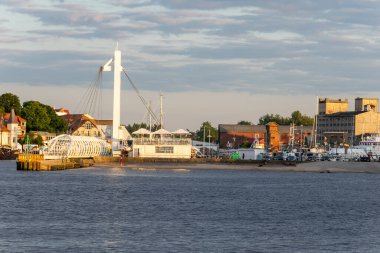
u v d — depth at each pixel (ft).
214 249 251.19
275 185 570.87
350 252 250.57
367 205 411.13
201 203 402.72
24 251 242.17
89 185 522.47
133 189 494.18
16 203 382.22
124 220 319.27
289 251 250.78
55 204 380.99
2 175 636.07
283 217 343.26
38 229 286.66
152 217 332.19
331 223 323.16
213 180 623.36
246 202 414.62
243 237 277.23
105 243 258.78
